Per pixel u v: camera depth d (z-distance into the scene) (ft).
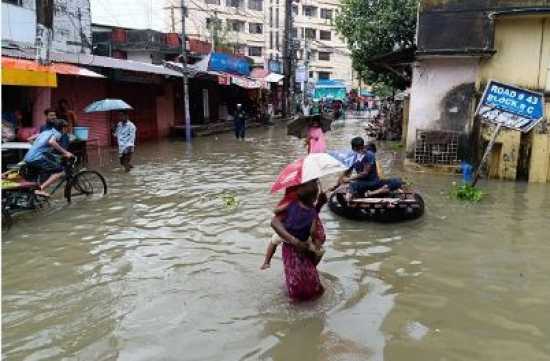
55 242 24.40
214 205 31.68
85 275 20.26
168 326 15.98
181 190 36.42
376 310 17.01
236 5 184.03
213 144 68.95
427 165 43.60
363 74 81.92
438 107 43.57
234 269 20.72
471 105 42.63
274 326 15.88
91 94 59.88
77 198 33.71
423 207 28.66
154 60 79.71
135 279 19.81
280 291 18.49
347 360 14.01
